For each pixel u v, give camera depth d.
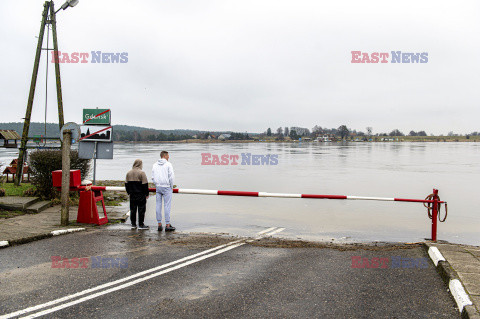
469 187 20.88
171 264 6.02
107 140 12.96
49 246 6.97
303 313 4.19
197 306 4.34
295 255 6.78
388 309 4.33
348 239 8.92
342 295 4.75
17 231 7.69
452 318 4.10
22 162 14.28
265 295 4.72
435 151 84.12
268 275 5.54
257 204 14.98
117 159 46.91
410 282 5.28
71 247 6.95
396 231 10.17
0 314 4.03
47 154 11.95
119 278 5.28
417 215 12.78
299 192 18.34
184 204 14.89
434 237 9.08
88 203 9.28
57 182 9.02
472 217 12.48
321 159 50.81
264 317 4.08
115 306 4.30
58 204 11.96
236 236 8.73
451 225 11.16
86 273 5.46
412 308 4.36
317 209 13.82
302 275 5.55
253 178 25.39
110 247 7.07
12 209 10.34
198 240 7.98
